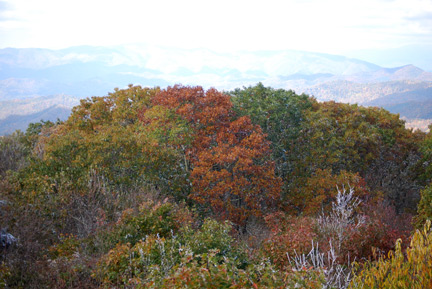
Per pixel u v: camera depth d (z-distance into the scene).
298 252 8.21
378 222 9.84
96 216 10.62
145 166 14.96
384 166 25.53
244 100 23.14
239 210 16.70
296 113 23.23
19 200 10.44
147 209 10.22
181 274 4.37
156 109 19.36
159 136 18.06
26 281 6.97
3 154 16.00
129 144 14.96
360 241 8.81
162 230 9.39
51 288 6.88
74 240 9.19
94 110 22.80
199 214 15.87
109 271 7.24
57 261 7.84
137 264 7.11
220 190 16.39
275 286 4.58
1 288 6.59
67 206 10.78
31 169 12.85
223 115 20.08
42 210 10.24
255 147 18.38
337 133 24.14
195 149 18.66
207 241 7.88
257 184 17.42
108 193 11.98
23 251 8.02
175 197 15.55
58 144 14.55
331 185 19.44
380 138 24.03
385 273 4.51
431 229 5.13
